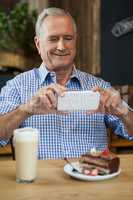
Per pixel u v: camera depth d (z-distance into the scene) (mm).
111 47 3834
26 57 3672
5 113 1772
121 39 3850
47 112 1632
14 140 1294
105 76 3859
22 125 1786
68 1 3652
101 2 3754
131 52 3883
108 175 1313
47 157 1777
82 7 3695
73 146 1804
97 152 1403
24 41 3650
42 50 1867
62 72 1899
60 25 1809
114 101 1609
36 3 3635
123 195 1181
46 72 1893
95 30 3752
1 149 2354
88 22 3727
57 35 1809
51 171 1403
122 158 1570
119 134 1911
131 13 3832
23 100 1865
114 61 3855
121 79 3902
